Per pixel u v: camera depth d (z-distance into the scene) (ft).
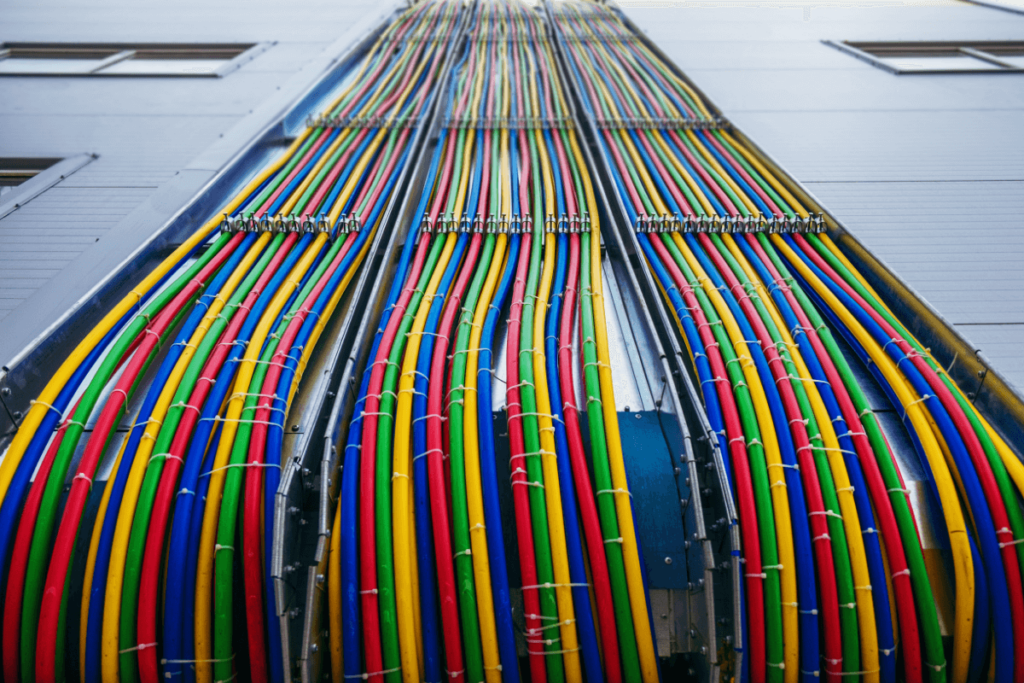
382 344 7.22
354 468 6.12
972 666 6.02
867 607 5.78
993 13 23.56
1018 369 7.18
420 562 5.90
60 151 12.13
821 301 8.71
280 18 23.08
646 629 5.73
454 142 13.83
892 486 6.18
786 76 16.84
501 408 7.32
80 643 5.65
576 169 12.44
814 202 10.46
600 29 24.17
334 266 8.85
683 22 24.06
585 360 7.08
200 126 13.44
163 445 6.12
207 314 7.75
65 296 8.07
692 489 5.54
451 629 5.64
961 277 8.67
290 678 5.18
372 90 16.70
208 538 5.74
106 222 9.73
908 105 14.52
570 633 5.69
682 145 13.24
